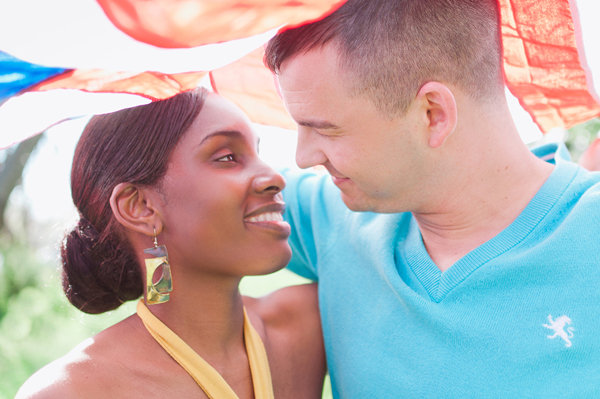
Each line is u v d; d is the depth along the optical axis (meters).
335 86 1.23
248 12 0.95
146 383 1.26
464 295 1.31
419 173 1.32
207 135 1.30
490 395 1.25
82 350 1.26
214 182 1.30
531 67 1.54
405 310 1.39
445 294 1.33
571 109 1.66
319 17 1.00
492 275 1.29
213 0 0.92
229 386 1.32
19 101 1.10
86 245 1.37
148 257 1.34
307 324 1.62
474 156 1.32
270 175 1.34
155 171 1.30
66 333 4.55
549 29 1.44
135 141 1.30
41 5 0.87
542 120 1.69
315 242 1.69
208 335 1.35
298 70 1.25
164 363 1.30
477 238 1.37
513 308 1.27
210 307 1.35
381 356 1.40
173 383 1.29
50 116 1.17
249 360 1.40
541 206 1.32
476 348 1.28
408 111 1.25
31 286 5.18
